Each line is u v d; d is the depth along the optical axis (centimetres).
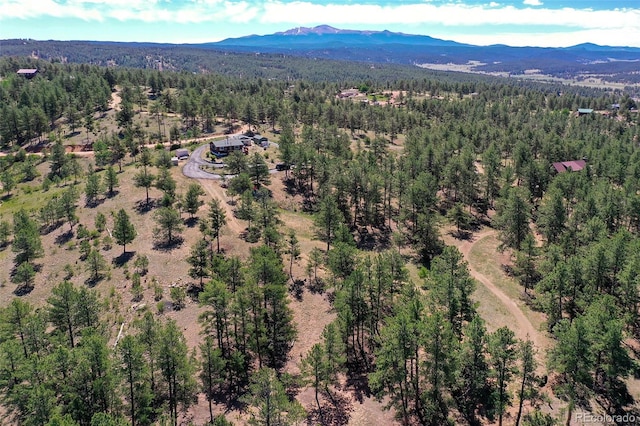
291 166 14075
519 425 5244
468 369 5372
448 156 14588
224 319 6544
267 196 11069
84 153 16850
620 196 10212
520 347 5075
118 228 8906
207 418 5447
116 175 12900
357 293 6431
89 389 4906
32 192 13050
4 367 5259
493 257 9700
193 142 17850
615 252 7175
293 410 4662
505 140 17188
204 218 10456
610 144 17225
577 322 5194
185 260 8862
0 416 5253
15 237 9019
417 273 9025
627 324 6669
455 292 6375
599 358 5394
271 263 6544
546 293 7000
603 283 7612
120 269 8556
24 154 16338
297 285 8288
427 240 9612
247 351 6594
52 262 8919
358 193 11400
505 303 7888
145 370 4978
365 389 5947
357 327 6562
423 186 10862
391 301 7169
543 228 9906
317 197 12694
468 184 12294
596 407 5522
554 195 10181
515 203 9675
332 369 5706
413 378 5900
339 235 8431
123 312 7412
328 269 8325
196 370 5556
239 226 10325
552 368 5594
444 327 5228
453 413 5497
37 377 5016
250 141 17662
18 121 17825
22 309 6044
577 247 8850
